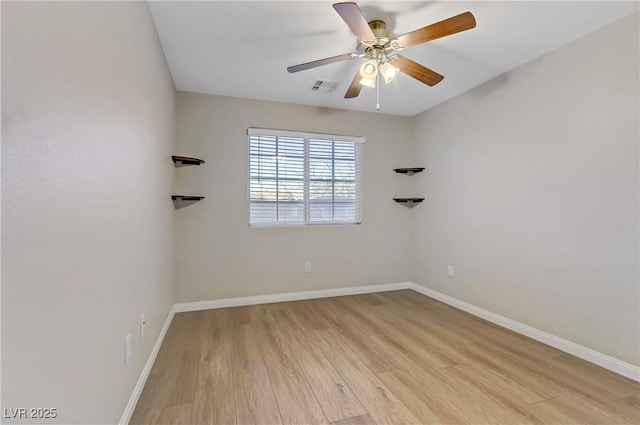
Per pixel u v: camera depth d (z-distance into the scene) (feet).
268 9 6.30
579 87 7.32
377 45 6.47
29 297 2.37
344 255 12.62
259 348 7.70
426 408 5.41
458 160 11.07
